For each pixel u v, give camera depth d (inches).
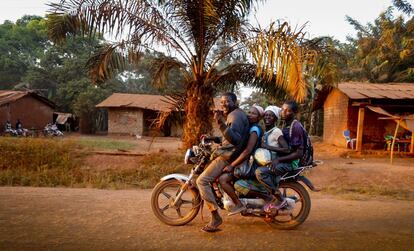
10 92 1126.4
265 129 188.2
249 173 180.4
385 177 370.9
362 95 589.3
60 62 1691.7
